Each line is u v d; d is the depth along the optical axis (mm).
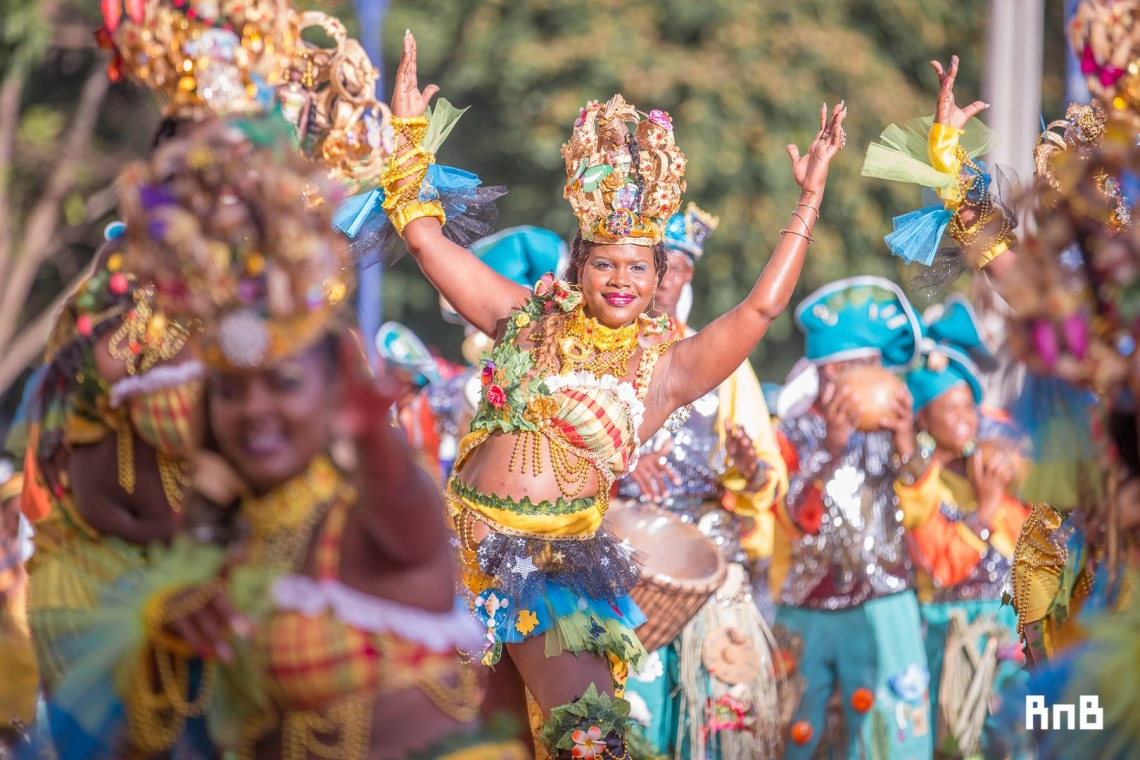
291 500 6164
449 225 10375
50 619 6984
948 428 14234
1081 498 7867
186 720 6598
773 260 9320
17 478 10000
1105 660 7309
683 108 34719
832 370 14344
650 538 11906
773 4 35781
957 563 14047
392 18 36219
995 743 13492
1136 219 7086
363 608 6133
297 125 7574
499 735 6504
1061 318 7223
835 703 13734
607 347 9492
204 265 5855
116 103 39969
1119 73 8625
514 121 35438
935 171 9906
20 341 37250
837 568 13578
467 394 14312
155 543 6969
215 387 6062
